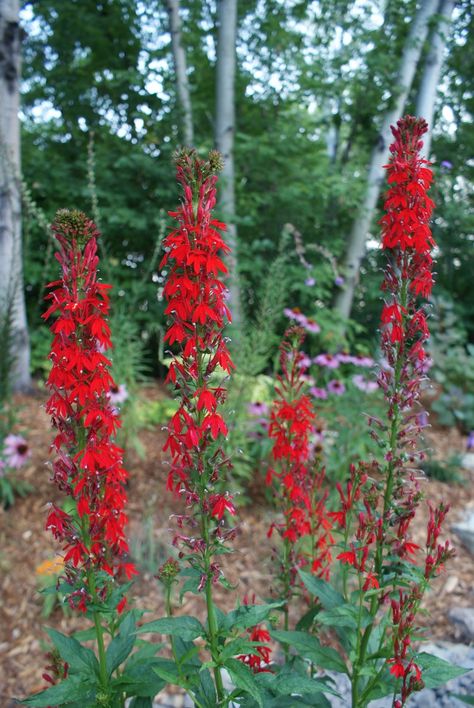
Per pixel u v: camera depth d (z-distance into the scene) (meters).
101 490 1.54
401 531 1.75
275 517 3.90
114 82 7.14
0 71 4.77
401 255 1.73
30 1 7.22
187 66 7.78
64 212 1.39
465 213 8.04
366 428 4.32
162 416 5.12
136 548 3.58
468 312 8.11
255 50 7.42
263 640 1.96
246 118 7.67
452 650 2.97
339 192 6.73
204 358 1.52
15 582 3.36
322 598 1.92
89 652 1.73
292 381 2.18
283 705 1.81
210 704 1.71
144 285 6.04
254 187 7.45
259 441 4.36
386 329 1.79
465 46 7.83
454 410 5.93
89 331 1.43
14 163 4.90
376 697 1.77
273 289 4.71
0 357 4.10
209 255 1.39
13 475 4.17
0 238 4.96
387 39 7.07
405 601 1.63
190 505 1.53
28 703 1.54
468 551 3.94
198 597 3.34
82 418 1.48
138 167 6.38
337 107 7.80
